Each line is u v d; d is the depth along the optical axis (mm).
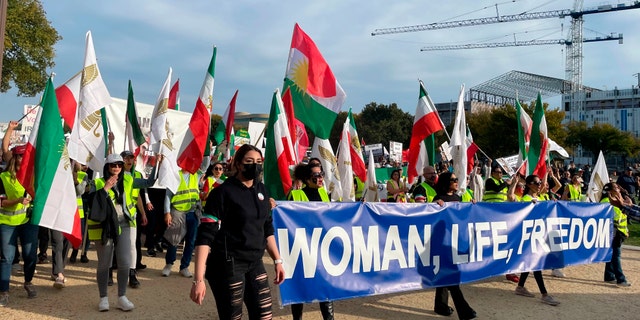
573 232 7914
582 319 6395
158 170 7773
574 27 124500
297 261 5203
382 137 65625
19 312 5910
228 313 3652
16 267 8094
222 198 3682
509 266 7004
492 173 9672
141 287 7406
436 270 6223
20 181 5977
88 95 7219
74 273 8117
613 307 7023
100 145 7344
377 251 5785
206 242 3604
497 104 115812
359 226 5672
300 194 6617
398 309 6625
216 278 3682
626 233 8570
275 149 6840
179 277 8227
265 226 4062
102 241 6066
